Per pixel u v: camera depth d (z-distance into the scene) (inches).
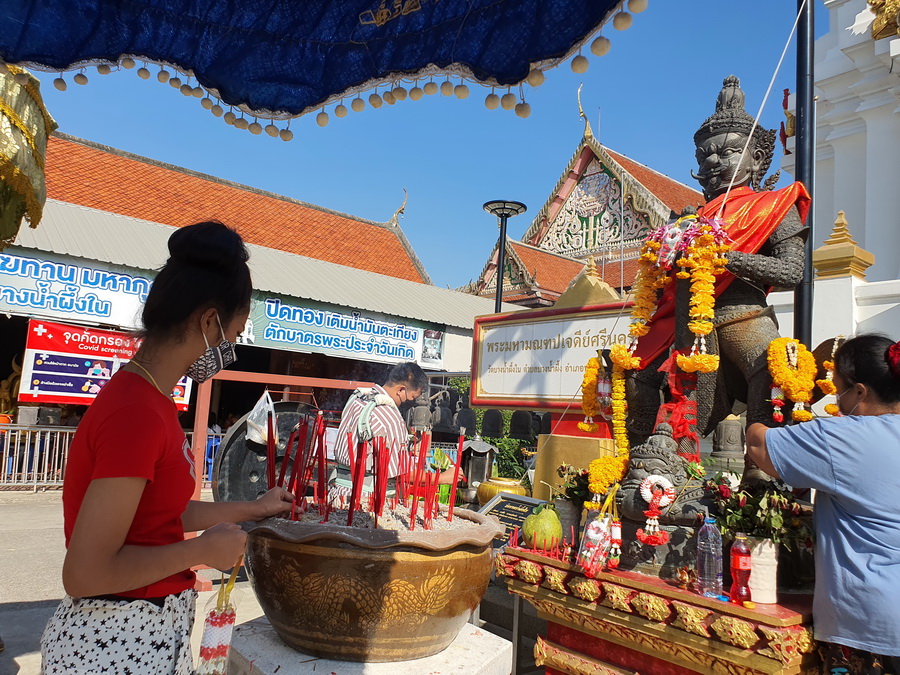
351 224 893.8
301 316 500.1
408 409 299.6
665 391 109.0
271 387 265.4
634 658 95.1
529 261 828.6
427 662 94.2
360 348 530.6
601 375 113.5
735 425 143.0
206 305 60.1
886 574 72.1
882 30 286.8
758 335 99.4
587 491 112.6
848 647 77.4
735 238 98.6
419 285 689.0
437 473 110.1
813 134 163.9
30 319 376.5
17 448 401.1
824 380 94.7
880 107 366.9
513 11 88.0
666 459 97.0
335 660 91.6
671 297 109.4
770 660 75.9
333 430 155.2
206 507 80.3
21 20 107.2
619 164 823.1
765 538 84.0
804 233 101.2
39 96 120.1
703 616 82.0
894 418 77.1
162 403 58.5
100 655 55.0
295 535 86.7
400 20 102.5
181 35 114.8
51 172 650.8
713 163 110.0
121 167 713.0
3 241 135.9
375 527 95.9
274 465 100.3
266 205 825.5
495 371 231.8
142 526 57.3
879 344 81.4
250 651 94.4
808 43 164.4
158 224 529.0
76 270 398.9
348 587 86.2
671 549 94.1
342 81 112.7
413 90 104.6
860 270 226.5
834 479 75.5
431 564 88.1
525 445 321.7
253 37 115.0
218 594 64.8
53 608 176.1
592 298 207.3
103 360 388.5
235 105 121.6
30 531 287.9
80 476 55.4
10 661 136.4
